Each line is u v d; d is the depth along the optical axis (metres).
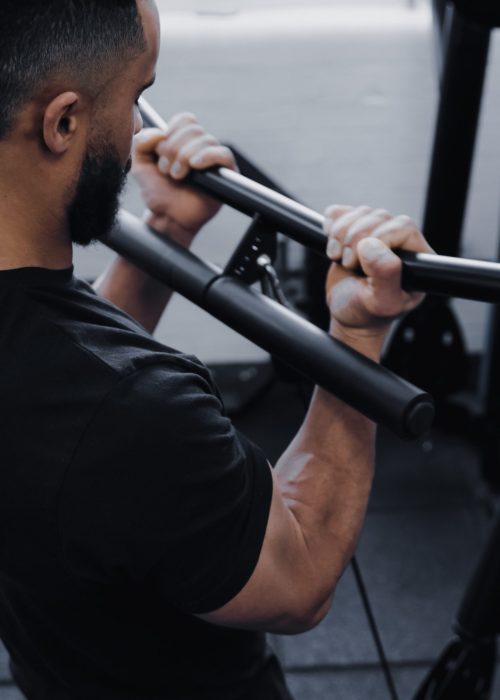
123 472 0.76
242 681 1.05
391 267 0.85
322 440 0.97
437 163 1.99
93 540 0.77
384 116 2.77
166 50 2.70
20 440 0.76
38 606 0.91
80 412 0.76
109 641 0.93
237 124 2.79
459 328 2.08
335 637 2.28
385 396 0.85
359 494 0.96
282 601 0.87
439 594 2.40
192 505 0.78
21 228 0.80
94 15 0.73
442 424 2.88
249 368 3.02
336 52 2.70
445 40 1.92
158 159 1.18
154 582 0.82
